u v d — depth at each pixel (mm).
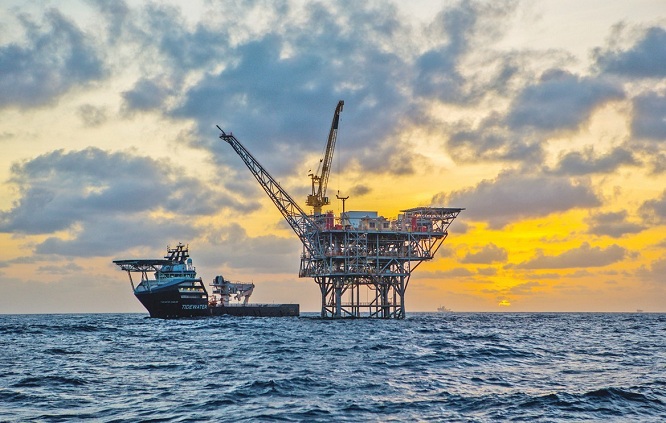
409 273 174250
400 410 36219
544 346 84875
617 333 127875
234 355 69062
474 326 158000
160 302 177250
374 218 165250
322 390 42750
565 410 36406
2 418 34594
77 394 42000
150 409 36688
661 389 42625
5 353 74562
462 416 34844
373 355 68438
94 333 122125
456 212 168625
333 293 178250
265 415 34750
